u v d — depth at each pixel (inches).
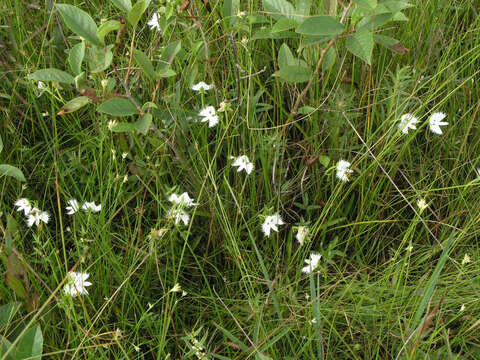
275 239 29.3
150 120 24.7
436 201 30.7
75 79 22.9
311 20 22.8
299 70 26.5
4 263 23.0
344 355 23.9
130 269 24.2
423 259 26.8
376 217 30.5
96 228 25.7
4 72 32.4
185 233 25.6
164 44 31.2
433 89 31.0
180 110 29.5
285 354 23.4
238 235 28.0
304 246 28.0
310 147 31.2
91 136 32.2
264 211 27.2
